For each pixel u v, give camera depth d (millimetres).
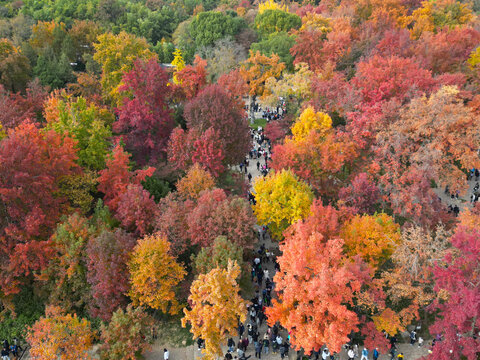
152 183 46219
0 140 41688
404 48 68562
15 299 37219
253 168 57781
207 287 30109
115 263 32969
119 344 30391
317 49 73000
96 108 55219
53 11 114375
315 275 30984
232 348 32375
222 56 80000
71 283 35844
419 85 50875
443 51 66562
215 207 36906
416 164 42969
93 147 45719
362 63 55531
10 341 34688
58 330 30109
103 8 116625
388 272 35781
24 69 64312
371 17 88750
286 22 97125
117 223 40031
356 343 33531
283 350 31141
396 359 31828
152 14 122062
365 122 47281
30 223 34156
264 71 73188
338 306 28281
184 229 37156
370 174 45344
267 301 36094
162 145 51875
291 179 40531
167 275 34406
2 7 110375
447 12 92375
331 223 36062
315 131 47312
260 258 41438
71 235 34344
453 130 44938
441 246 33219
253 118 69938
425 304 33625
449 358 27609
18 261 33969
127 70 61688
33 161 36812
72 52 76938
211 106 47625
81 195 41062
